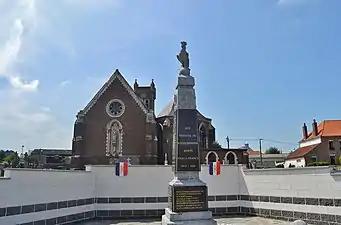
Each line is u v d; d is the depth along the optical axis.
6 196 14.27
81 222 18.98
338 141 72.19
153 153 48.38
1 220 13.91
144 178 21.17
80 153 48.00
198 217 13.78
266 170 19.97
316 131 76.75
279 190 19.03
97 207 20.61
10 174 14.60
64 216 17.92
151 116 49.56
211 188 21.41
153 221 19.52
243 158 49.22
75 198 18.94
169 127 51.12
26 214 15.31
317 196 16.86
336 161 71.25
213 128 54.84
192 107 15.05
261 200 20.14
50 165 69.38
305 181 17.55
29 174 15.71
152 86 63.41
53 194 17.23
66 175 18.36
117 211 20.66
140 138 49.59
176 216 13.65
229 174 21.83
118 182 20.97
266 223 17.70
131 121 50.03
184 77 15.27
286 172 18.69
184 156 14.51
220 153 48.53
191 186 14.05
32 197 15.79
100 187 20.84
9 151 87.94
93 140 49.22
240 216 20.55
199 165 14.53
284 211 18.59
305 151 74.12
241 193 21.61
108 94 50.69
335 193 16.05
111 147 49.16
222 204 21.34
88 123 49.72
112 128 49.91
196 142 14.70
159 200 21.02
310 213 17.11
